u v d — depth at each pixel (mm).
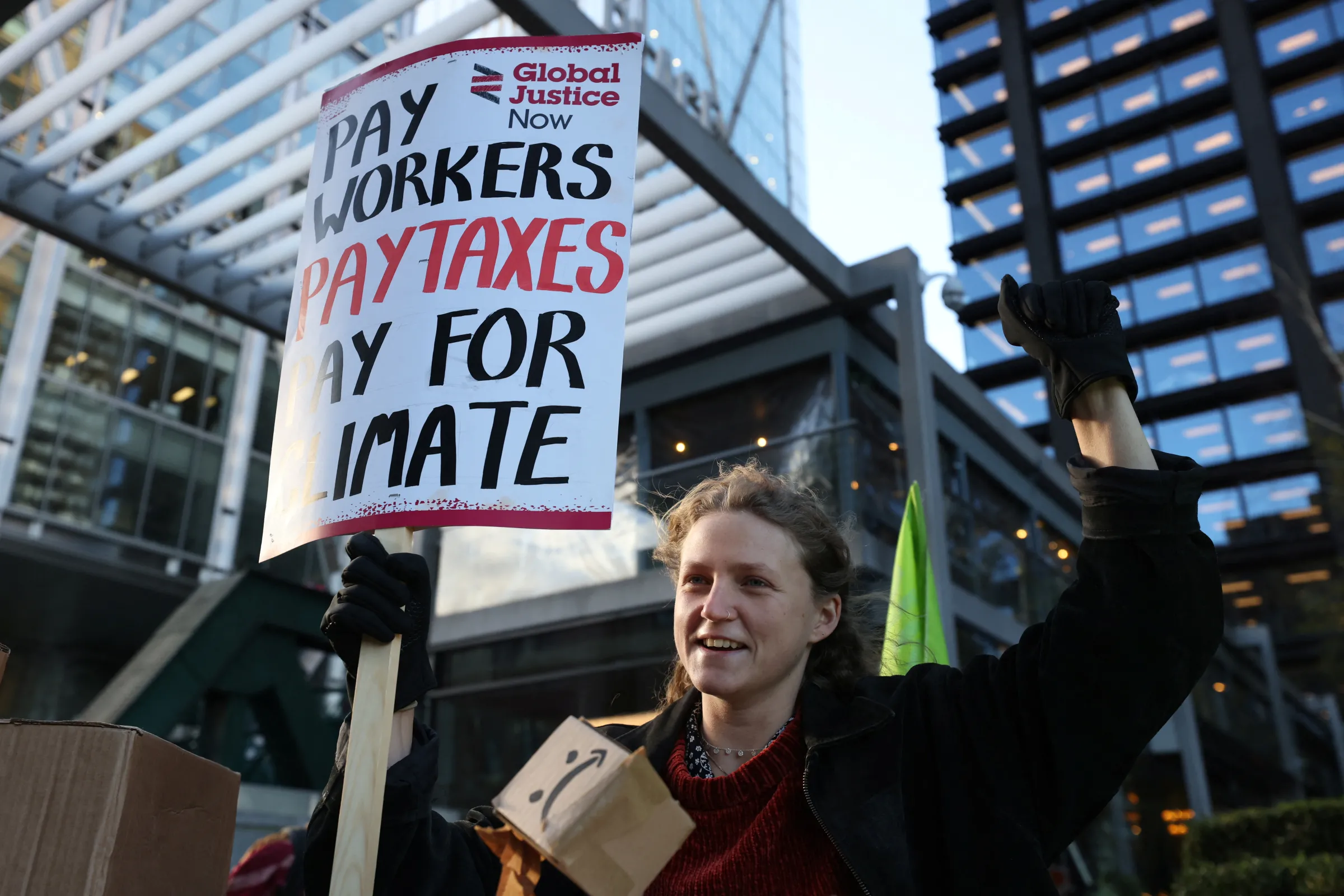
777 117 33594
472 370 1577
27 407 14633
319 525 1555
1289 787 18500
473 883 1464
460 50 1778
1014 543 9938
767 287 8141
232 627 10531
